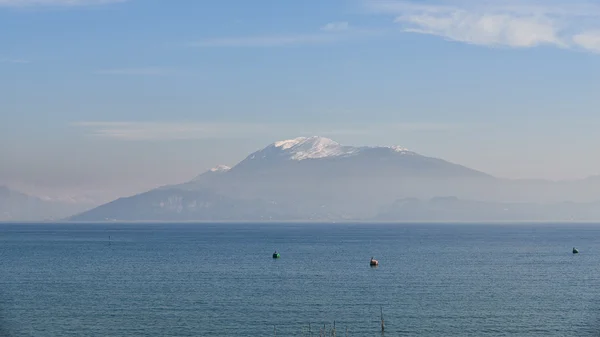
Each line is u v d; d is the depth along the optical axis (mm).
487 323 119812
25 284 167625
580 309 133000
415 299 144250
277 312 129000
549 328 116375
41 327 116688
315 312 129125
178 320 121750
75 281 173625
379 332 113250
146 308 133125
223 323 119312
